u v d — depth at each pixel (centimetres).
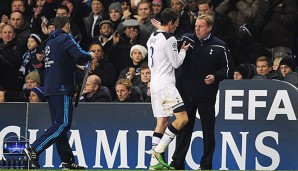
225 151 4072
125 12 5109
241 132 4059
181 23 4853
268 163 4038
